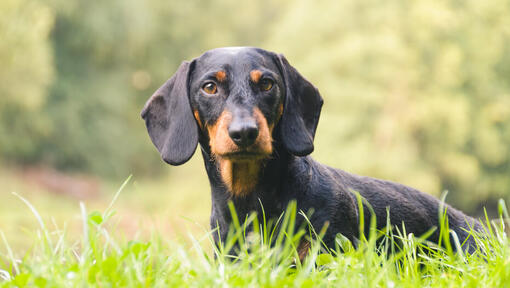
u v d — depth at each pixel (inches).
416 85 820.0
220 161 144.7
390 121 793.6
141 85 1288.1
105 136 1176.2
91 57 1202.0
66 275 107.0
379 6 849.5
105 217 124.1
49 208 746.2
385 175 765.9
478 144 874.1
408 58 817.5
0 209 637.3
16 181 918.4
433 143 836.0
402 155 780.6
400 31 840.9
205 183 796.0
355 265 113.3
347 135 793.6
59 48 1164.5
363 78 814.5
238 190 142.6
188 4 1441.9
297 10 887.1
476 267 118.4
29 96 913.5
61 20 1143.6
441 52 834.8
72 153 1123.9
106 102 1187.3
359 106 800.9
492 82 893.2
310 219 138.1
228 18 1577.3
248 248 138.6
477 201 885.8
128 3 1186.0
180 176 874.1
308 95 148.8
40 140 1076.5
